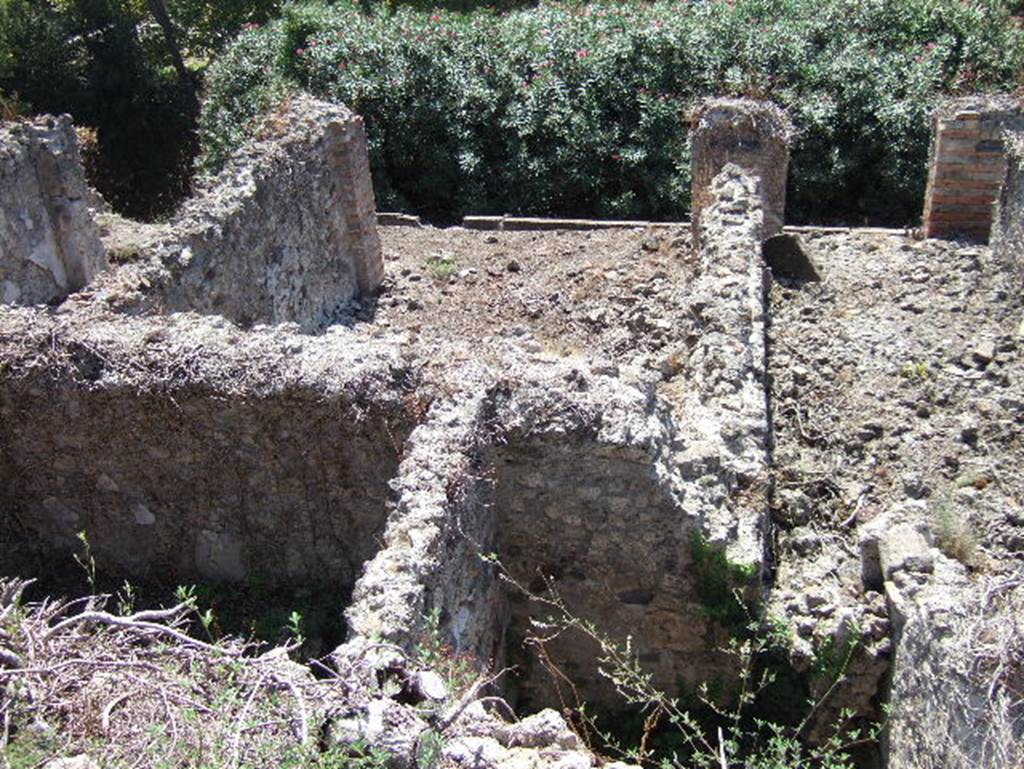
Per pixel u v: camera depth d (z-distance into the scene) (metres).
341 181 10.55
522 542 6.19
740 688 6.21
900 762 5.32
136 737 3.91
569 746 4.39
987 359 8.71
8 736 3.88
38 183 9.53
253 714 3.96
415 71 15.88
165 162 20.00
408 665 4.51
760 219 9.48
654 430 6.00
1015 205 9.74
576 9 17.61
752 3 16.97
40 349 6.50
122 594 6.80
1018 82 14.84
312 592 6.76
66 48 20.00
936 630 4.84
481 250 11.92
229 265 8.83
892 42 16.36
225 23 23.22
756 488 6.50
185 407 6.35
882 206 14.98
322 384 6.16
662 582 6.11
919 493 7.44
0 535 7.07
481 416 5.88
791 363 8.84
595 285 10.78
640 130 15.16
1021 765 4.12
